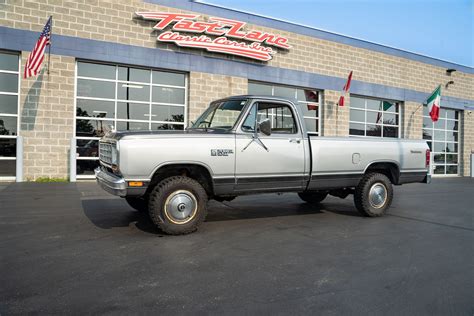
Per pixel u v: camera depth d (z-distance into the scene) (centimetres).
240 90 1512
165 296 356
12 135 1201
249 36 1505
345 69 1806
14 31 1166
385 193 772
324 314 325
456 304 350
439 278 416
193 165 597
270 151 650
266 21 1573
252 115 647
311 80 1698
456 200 1065
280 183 667
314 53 1706
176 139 579
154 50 1352
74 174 1209
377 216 770
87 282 389
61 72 1222
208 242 551
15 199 887
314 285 391
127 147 548
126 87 1341
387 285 394
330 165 709
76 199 897
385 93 1948
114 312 322
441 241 580
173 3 1380
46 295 355
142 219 691
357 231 641
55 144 1220
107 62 1298
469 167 2298
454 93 2248
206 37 1416
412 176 812
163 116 1404
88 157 1285
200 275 414
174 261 461
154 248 514
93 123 1295
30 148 1192
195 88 1425
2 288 371
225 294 364
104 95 1309
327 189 736
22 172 1180
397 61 1992
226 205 893
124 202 862
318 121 1759
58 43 1214
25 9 1177
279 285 389
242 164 626
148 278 403
